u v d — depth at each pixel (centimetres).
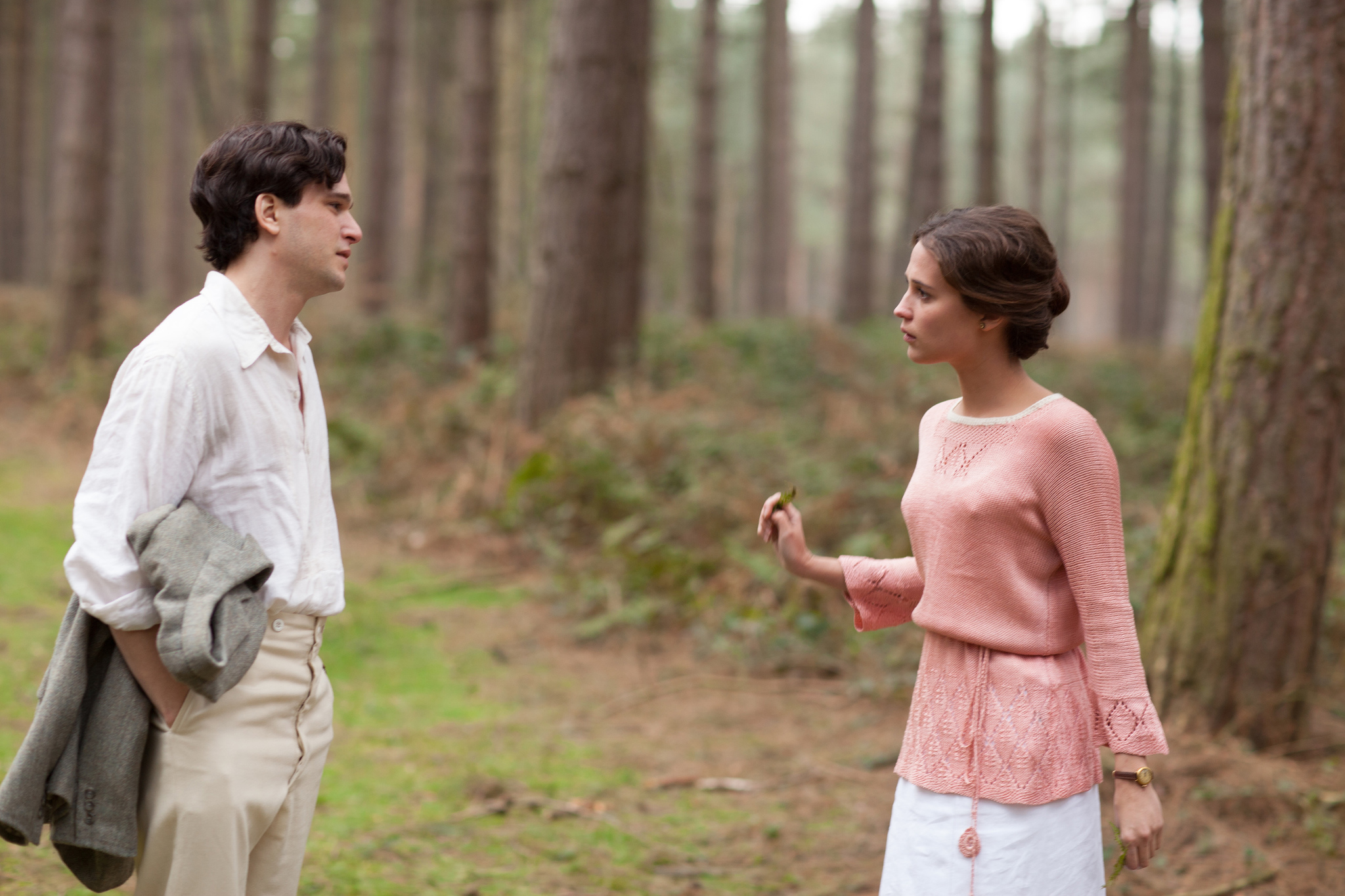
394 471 768
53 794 170
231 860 179
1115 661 177
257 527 180
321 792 356
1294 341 368
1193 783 357
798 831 345
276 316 184
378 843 320
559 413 763
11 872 285
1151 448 796
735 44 2388
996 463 183
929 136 1581
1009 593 184
